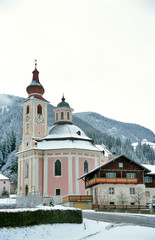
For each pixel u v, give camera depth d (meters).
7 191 122.31
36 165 79.69
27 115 89.31
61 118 91.56
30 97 90.81
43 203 60.00
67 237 33.44
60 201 76.81
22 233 32.06
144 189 61.88
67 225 36.62
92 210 57.47
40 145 82.50
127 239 29.67
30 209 34.53
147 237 29.47
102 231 33.84
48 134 86.69
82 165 80.25
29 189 79.44
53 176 79.25
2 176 131.00
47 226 34.97
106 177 61.91
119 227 34.50
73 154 79.88
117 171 62.59
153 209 50.59
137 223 37.06
